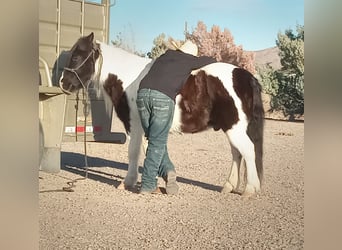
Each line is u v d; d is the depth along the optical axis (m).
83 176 7.15
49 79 6.79
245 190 5.89
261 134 5.92
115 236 4.27
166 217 4.97
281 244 4.14
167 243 4.14
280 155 9.49
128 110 6.29
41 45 7.89
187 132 6.06
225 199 5.82
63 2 8.13
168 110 5.76
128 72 6.33
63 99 6.55
